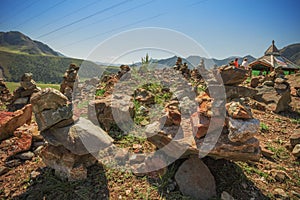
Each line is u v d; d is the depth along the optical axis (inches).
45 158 115.4
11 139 145.1
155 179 113.7
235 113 103.7
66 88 231.8
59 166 112.6
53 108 107.5
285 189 113.0
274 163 138.2
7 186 110.8
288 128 202.8
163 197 102.6
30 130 145.6
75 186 108.1
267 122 213.6
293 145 152.9
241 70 137.0
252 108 255.4
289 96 262.8
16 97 247.9
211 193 104.4
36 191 106.0
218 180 114.0
